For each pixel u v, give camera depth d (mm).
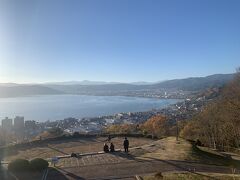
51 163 30750
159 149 35094
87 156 33375
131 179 24031
